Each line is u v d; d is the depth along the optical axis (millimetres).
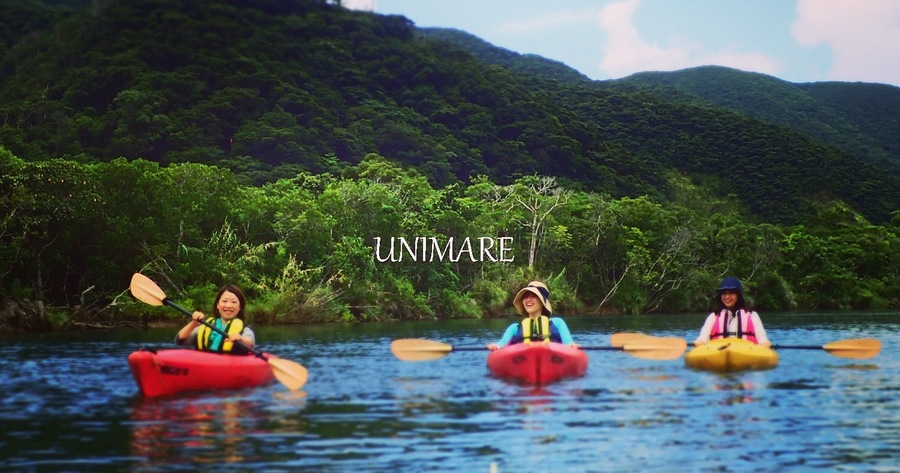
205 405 10328
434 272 52188
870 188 119438
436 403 10336
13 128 78812
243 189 51344
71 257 38156
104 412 9891
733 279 14930
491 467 7121
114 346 22641
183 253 40375
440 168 91938
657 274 64000
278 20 112750
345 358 17203
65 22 97562
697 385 11797
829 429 8609
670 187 114062
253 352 12297
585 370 13422
